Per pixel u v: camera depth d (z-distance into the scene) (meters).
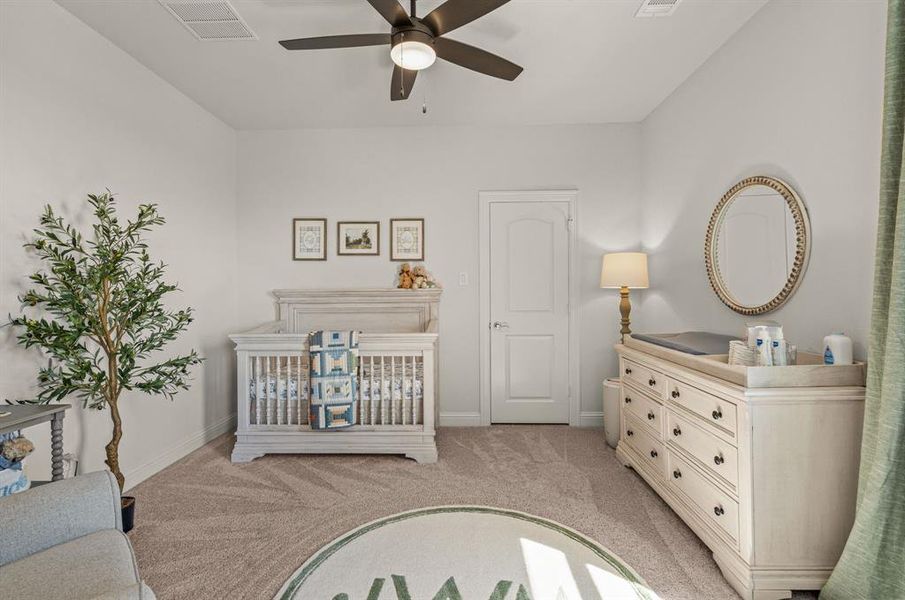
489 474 2.74
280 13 2.23
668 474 2.20
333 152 3.84
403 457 3.04
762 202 2.20
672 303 3.19
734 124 2.45
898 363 1.32
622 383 2.89
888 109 1.40
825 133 1.83
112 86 2.49
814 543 1.56
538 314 3.79
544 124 3.76
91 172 2.36
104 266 2.03
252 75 2.88
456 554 1.91
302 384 3.03
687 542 1.98
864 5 1.65
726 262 2.49
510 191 3.78
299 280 3.86
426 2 2.12
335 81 2.97
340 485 2.60
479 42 2.51
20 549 1.12
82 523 1.23
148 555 1.91
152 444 2.78
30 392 2.01
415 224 3.82
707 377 1.83
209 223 3.45
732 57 2.46
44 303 2.08
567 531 2.08
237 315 3.84
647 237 3.59
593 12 2.25
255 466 2.88
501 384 3.81
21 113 1.98
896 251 1.33
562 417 3.79
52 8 2.12
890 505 1.36
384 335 2.97
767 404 1.56
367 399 3.06
